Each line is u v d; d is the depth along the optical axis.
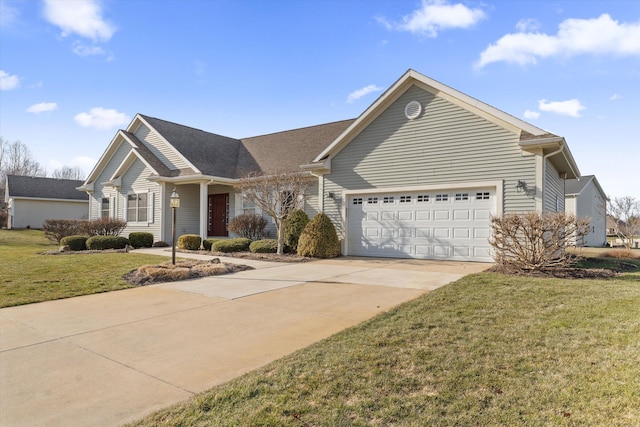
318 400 2.90
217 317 5.54
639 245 26.52
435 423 2.55
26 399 3.09
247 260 12.27
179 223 18.70
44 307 6.19
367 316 5.45
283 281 8.35
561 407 2.73
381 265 10.79
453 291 6.68
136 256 12.81
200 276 9.04
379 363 3.57
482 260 11.18
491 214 10.30
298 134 19.78
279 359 3.84
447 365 3.49
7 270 9.50
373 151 13.14
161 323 5.26
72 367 3.75
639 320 4.76
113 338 4.63
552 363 3.50
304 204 16.08
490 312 5.29
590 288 6.81
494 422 2.55
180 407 2.88
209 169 17.31
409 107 12.44
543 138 9.85
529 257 8.80
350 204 13.73
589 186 27.31
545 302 5.80
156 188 18.36
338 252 13.27
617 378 3.15
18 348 4.29
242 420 2.64
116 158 20.86
